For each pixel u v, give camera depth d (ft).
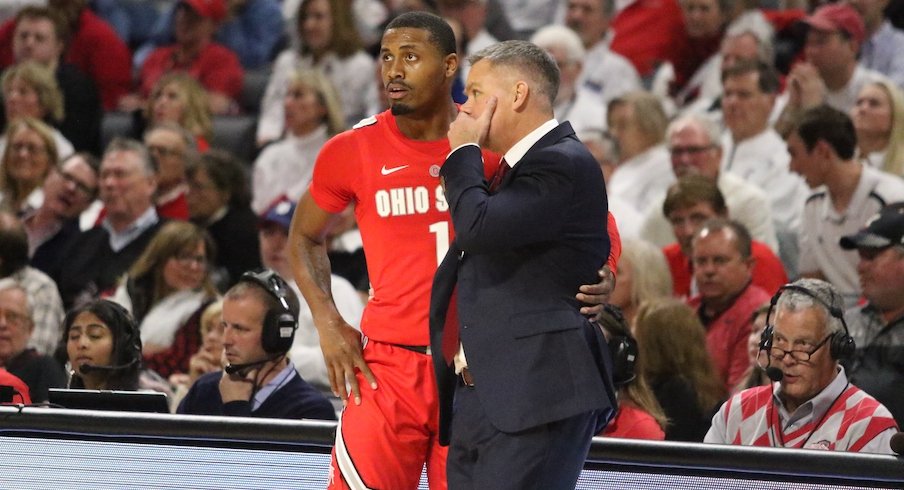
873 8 73.56
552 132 28.84
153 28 97.45
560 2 89.35
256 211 72.23
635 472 31.96
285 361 41.45
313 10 79.87
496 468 28.30
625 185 65.57
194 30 86.12
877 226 45.44
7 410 33.22
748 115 64.28
